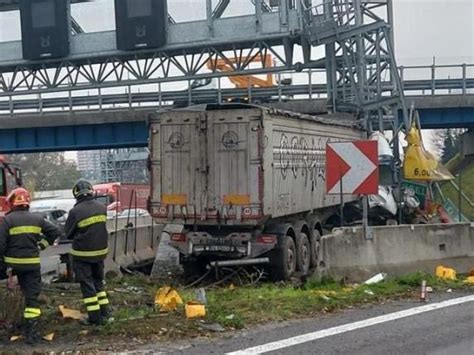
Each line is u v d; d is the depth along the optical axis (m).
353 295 11.39
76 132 45.00
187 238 15.02
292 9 36.56
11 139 45.47
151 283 14.70
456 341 8.44
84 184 9.69
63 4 39.94
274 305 10.55
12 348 8.35
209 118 14.70
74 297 11.94
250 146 14.46
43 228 9.10
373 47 31.59
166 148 14.96
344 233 13.35
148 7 38.56
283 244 15.01
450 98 44.62
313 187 17.64
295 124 16.41
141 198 47.94
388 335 8.76
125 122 43.94
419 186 25.80
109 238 15.68
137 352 7.97
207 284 14.80
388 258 13.65
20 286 9.11
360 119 28.22
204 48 39.53
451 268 14.14
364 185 12.96
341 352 7.91
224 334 8.84
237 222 14.49
